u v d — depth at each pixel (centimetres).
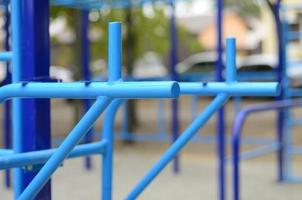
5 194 566
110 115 312
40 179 217
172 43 716
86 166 702
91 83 196
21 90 207
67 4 691
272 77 950
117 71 202
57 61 1692
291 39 753
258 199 550
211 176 666
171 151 298
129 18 1017
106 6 737
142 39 1163
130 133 984
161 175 669
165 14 1139
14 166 253
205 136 1012
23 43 288
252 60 1786
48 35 300
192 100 1205
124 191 586
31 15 292
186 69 1869
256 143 934
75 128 204
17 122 285
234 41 273
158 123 1148
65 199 548
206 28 2909
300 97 834
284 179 631
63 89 199
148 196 562
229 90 273
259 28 2627
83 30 721
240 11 2469
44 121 294
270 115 1350
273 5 602
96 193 573
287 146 641
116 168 721
